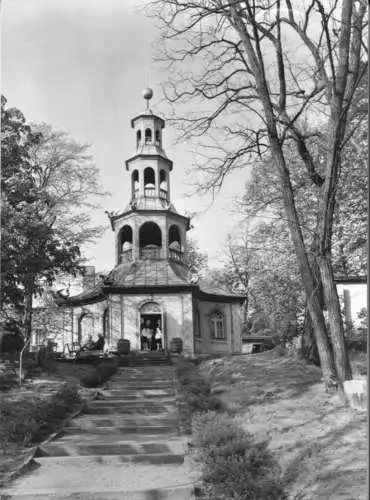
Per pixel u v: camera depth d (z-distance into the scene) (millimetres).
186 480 10117
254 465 10023
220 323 37688
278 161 14422
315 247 16391
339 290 31797
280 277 27422
